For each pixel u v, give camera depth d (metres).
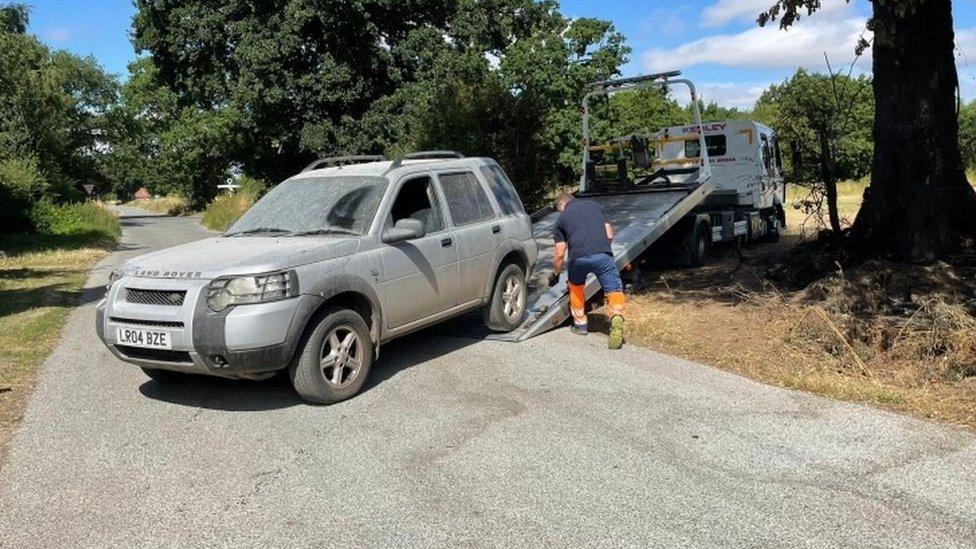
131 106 61.09
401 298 6.60
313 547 3.70
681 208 12.18
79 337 9.00
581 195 13.84
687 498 4.13
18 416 5.84
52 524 4.01
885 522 3.82
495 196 8.16
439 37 31.08
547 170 17.27
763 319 8.53
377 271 6.33
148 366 5.83
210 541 3.79
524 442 5.02
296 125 32.25
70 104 54.88
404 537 3.77
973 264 9.02
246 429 5.42
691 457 4.72
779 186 19.59
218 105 35.53
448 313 7.28
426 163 7.47
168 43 32.66
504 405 5.82
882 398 5.79
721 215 15.41
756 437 5.05
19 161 35.28
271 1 30.03
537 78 28.58
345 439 5.16
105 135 60.50
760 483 4.32
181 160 62.31
